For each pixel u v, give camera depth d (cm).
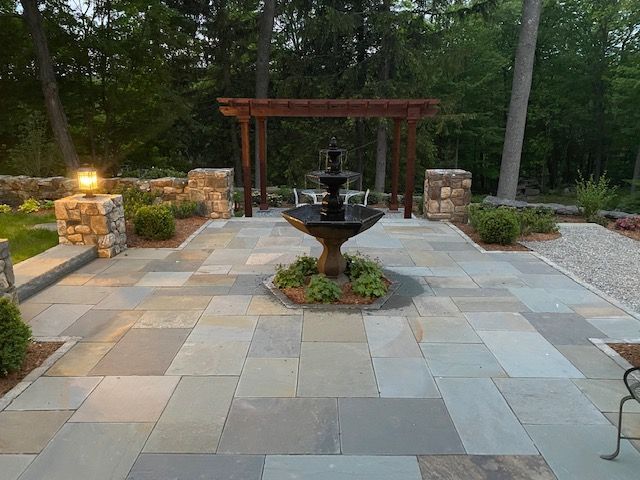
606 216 885
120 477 215
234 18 1575
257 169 1555
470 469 221
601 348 344
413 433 247
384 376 305
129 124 1444
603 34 1695
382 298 441
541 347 347
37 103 1281
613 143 1809
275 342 353
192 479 214
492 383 297
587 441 242
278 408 269
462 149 2041
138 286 477
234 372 309
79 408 267
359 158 1584
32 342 348
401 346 348
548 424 255
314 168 1580
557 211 892
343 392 286
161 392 284
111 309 416
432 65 1370
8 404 270
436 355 334
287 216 468
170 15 1316
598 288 484
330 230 434
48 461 225
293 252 611
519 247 647
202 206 854
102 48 1270
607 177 1958
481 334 369
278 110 862
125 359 325
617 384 296
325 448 235
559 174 2222
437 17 1395
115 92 1352
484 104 1859
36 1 1081
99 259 576
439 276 516
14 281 403
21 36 1195
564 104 1853
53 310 413
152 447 235
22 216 795
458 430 250
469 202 826
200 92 1678
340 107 858
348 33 1370
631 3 1402
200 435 245
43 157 1122
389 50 1369
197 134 1689
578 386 294
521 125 1166
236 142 1692
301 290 456
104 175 1457
